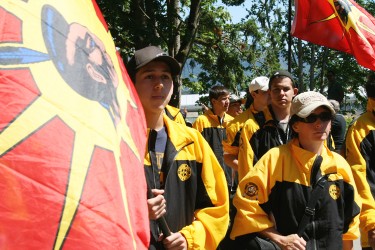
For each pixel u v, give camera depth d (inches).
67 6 100.9
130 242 93.4
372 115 223.5
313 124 165.6
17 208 81.2
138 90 150.0
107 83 104.6
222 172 157.1
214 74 863.1
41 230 82.1
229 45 880.3
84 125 93.6
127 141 106.0
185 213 152.3
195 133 156.7
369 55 298.2
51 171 85.3
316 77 1056.2
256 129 245.4
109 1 578.2
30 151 84.5
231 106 443.2
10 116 85.0
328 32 302.7
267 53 899.4
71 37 99.1
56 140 88.0
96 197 89.7
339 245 166.2
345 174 170.6
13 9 92.0
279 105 243.0
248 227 163.9
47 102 89.7
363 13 303.3
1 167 81.7
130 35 621.9
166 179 149.7
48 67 92.7
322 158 167.6
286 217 164.9
